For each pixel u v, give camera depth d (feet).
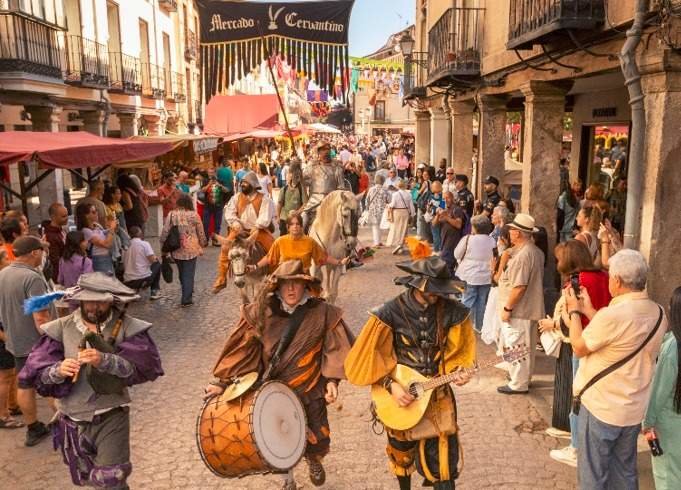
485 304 26.61
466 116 53.47
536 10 28.09
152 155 33.86
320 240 26.58
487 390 21.11
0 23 45.73
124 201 41.34
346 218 26.37
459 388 21.31
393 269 40.83
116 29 71.56
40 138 32.19
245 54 38.09
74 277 24.22
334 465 16.49
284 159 94.38
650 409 12.18
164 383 22.35
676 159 20.59
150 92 81.30
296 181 31.81
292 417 13.33
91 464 12.91
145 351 12.96
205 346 26.43
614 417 12.01
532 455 16.85
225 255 27.02
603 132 42.70
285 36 37.83
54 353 12.84
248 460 12.51
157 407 20.35
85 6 61.41
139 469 16.48
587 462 12.53
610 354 11.96
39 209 56.49
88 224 28.60
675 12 19.19
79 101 60.59
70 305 13.24
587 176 45.39
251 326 13.50
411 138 161.58
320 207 27.09
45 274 23.75
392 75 88.63
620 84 36.47
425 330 12.69
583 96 45.14
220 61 38.14
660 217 20.92
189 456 17.13
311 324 13.85
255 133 83.41
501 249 23.17
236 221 26.66
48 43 51.01
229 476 13.07
